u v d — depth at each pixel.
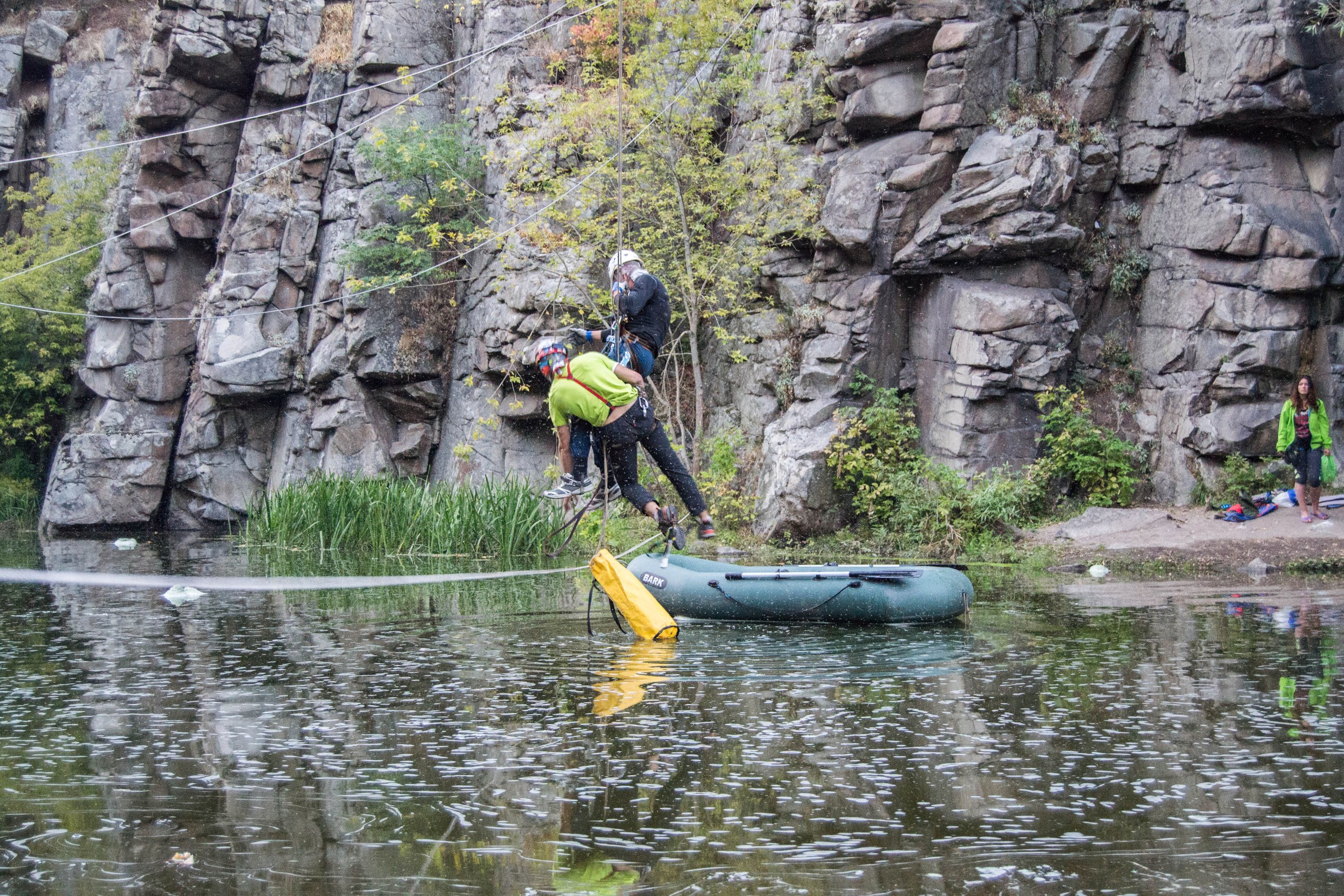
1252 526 15.04
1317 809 4.84
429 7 23.81
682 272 19.06
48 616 10.98
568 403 7.36
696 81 19.14
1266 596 11.31
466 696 7.18
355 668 8.18
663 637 9.18
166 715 6.75
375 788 5.28
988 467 16.91
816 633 9.57
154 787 5.32
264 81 23.94
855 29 17.81
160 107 24.16
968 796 5.06
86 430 24.50
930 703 6.86
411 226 21.73
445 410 22.73
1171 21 16.98
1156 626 9.56
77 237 27.30
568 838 4.59
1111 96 17.56
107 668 8.23
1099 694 7.00
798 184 18.36
